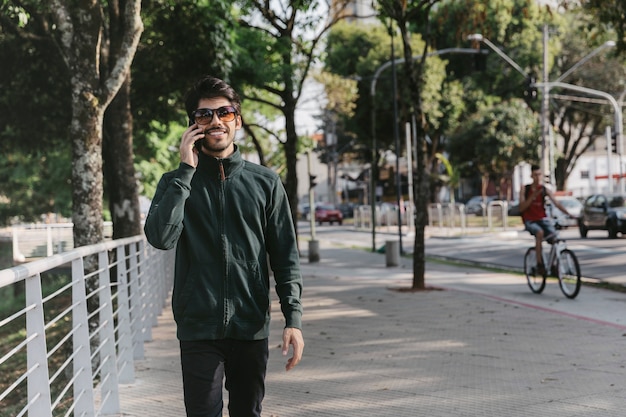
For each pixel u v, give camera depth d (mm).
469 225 36562
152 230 2998
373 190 27078
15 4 12000
